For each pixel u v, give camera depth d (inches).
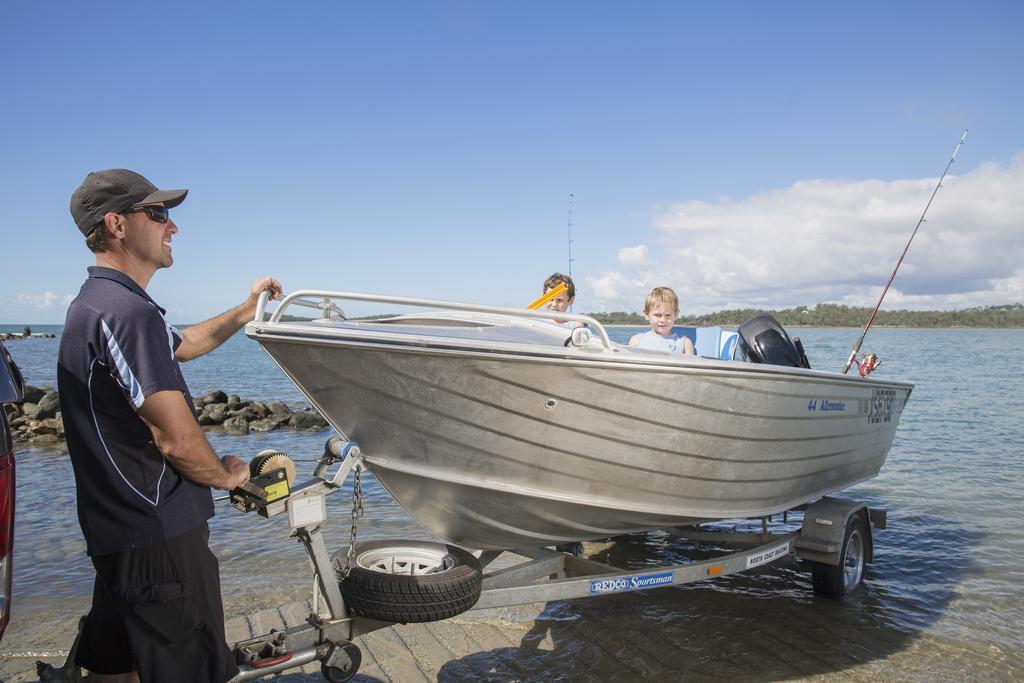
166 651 91.4
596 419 135.3
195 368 1423.5
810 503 195.6
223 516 266.4
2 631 100.2
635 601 186.5
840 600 186.5
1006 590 196.7
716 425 148.1
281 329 121.6
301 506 116.6
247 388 947.3
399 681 140.5
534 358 125.4
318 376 127.3
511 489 138.3
